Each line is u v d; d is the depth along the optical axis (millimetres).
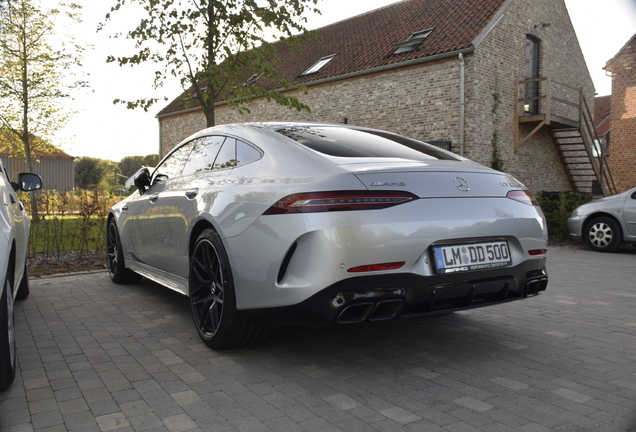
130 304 4477
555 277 6148
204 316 3258
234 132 3549
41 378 2701
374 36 16391
